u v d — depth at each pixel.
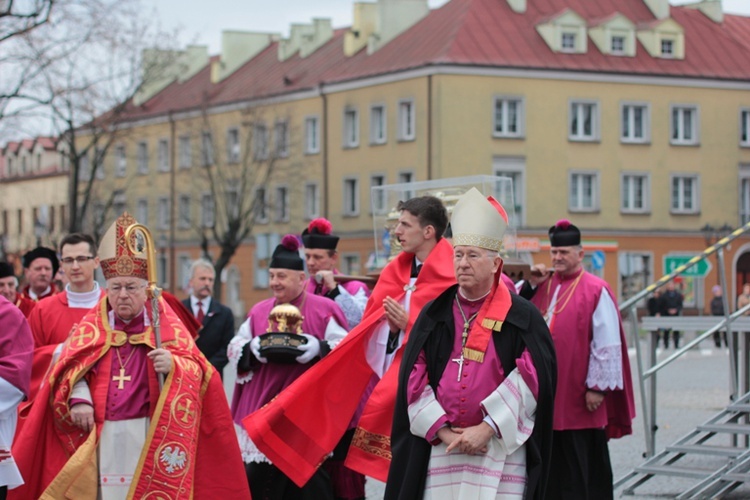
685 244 59.97
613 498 11.37
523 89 56.06
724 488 11.73
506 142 55.75
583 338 10.30
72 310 10.29
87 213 65.19
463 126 55.03
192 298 14.34
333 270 11.71
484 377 7.25
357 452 9.26
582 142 57.34
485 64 55.19
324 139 61.00
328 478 10.33
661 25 59.81
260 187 61.75
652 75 58.81
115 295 8.26
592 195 58.00
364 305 11.03
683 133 60.09
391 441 7.54
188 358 8.35
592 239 57.94
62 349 8.40
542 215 56.53
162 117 71.25
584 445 10.28
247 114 62.16
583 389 10.25
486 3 57.72
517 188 56.19
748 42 64.25
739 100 61.06
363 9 62.16
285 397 9.49
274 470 10.17
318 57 64.50
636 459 14.41
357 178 59.19
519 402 7.15
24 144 83.12
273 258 10.43
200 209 69.50
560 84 56.75
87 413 8.09
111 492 8.09
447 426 7.27
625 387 10.52
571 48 57.84
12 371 7.77
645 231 59.03
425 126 55.38
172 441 8.07
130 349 8.31
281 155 62.97
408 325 9.23
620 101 58.25
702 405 20.17
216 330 14.22
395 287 9.56
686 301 59.16
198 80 73.00
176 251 71.31
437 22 58.34
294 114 62.53
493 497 7.11
